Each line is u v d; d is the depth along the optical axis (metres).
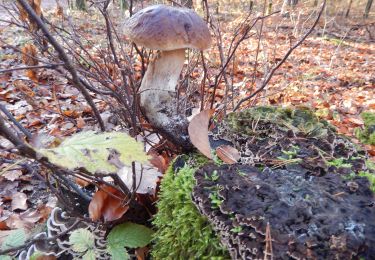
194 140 0.29
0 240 0.40
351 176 0.26
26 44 0.49
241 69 0.86
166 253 0.27
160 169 0.35
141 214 0.32
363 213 0.22
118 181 0.27
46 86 0.74
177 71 0.31
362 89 1.04
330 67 1.20
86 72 0.35
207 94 0.45
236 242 0.20
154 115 0.32
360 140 0.65
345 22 2.23
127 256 0.28
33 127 0.62
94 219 0.30
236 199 0.23
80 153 0.19
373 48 1.76
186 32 0.28
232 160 0.30
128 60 0.38
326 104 0.83
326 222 0.21
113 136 0.21
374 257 0.19
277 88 0.82
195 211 0.24
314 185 0.25
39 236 0.33
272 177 0.26
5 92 0.72
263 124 0.35
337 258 0.19
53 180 0.38
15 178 0.51
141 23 0.28
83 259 0.27
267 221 0.21
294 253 0.19
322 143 0.31
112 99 0.49
